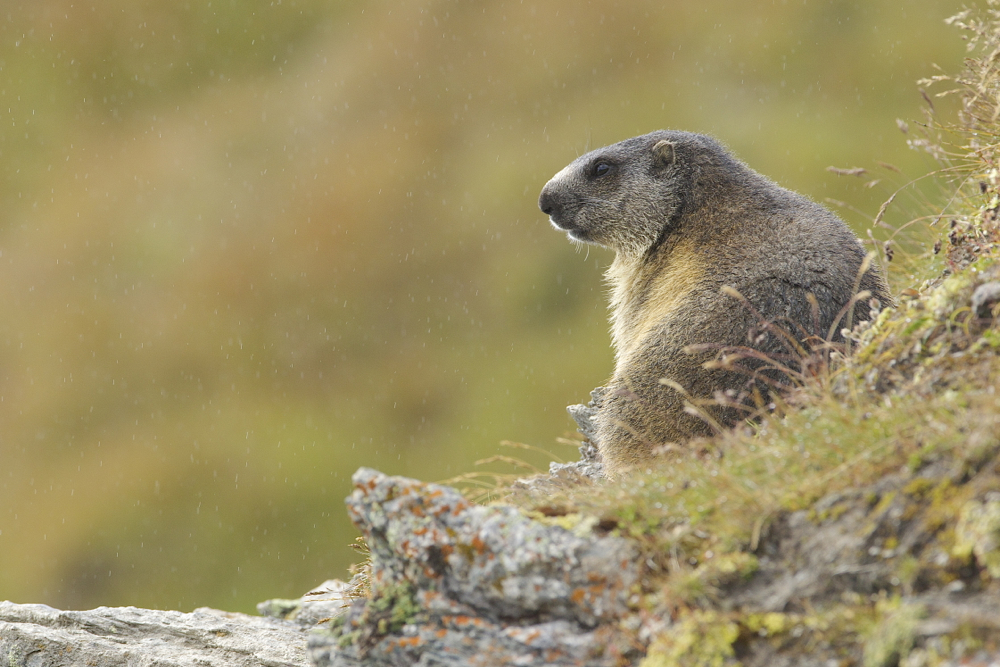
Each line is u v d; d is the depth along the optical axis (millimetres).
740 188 15961
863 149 45062
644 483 9539
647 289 16141
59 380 50781
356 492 9367
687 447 11039
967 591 7074
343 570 39969
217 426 46812
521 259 48562
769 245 14164
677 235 16203
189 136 62500
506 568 8570
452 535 8883
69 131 65125
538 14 60094
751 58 52250
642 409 13297
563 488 12125
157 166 60656
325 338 49250
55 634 13055
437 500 9094
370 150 57062
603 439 13875
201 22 68875
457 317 48188
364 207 54031
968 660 6609
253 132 61438
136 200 59594
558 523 8773
